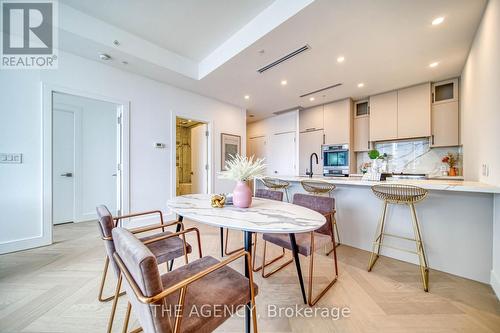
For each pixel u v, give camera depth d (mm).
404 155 3879
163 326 690
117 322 1295
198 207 1622
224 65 2820
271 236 1730
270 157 5684
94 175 3762
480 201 1740
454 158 3355
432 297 1542
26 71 2307
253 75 3123
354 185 2463
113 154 3957
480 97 2037
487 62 1783
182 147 5988
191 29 2488
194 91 3844
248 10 2156
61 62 2500
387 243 2225
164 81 3400
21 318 1317
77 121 3561
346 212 2539
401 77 3162
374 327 1267
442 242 1906
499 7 1501
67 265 2004
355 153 4363
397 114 3643
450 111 3188
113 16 2275
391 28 2025
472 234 1771
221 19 2297
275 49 2410
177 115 3658
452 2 1709
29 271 1891
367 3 1713
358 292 1608
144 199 3268
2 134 2195
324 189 2518
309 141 4809
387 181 2213
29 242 2352
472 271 1768
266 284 1732
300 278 1495
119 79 2969
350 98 4129
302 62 2707
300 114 5020
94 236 2814
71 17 2152
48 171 2443
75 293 1573
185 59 3164
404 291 1619
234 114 4680
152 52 2789
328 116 4461
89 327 1252
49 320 1305
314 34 2125
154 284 665
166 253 1382
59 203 3408
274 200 2014
